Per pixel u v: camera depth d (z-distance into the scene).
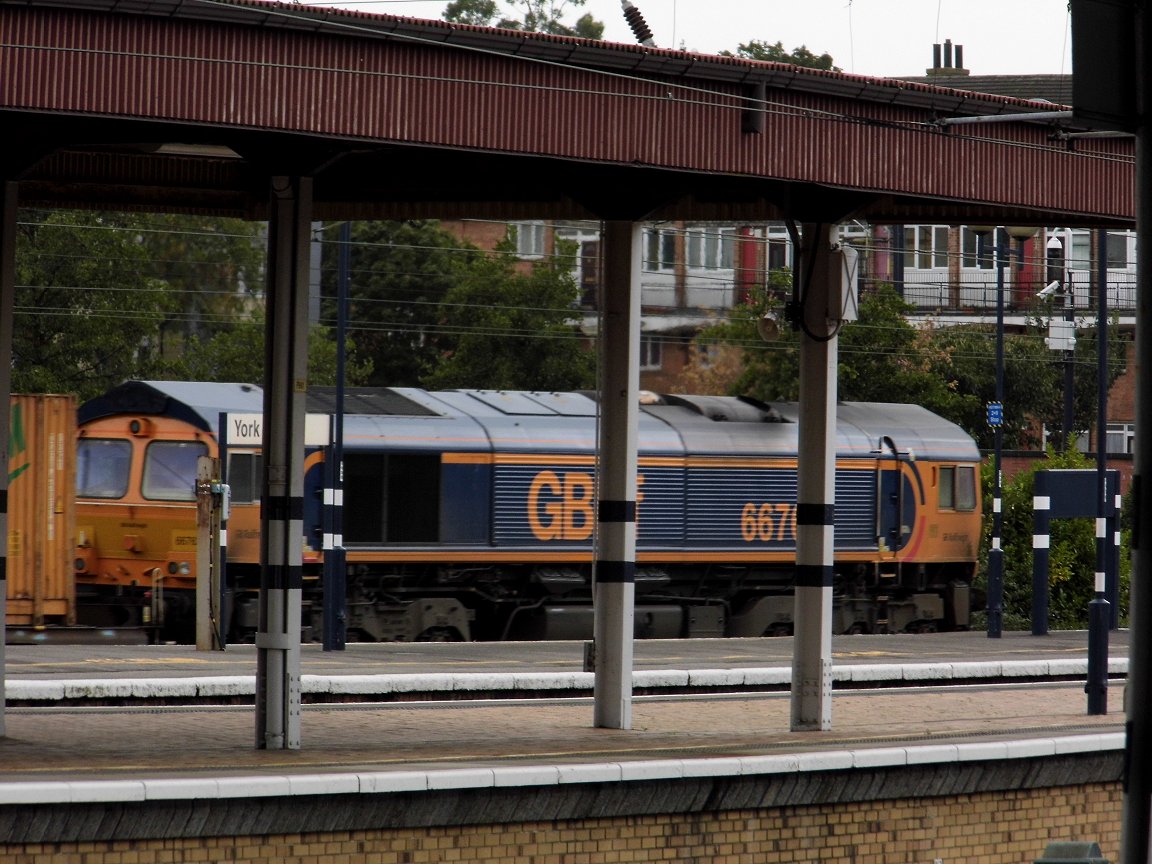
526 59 40.12
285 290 42.88
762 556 95.00
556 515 89.62
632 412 49.00
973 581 111.19
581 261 183.00
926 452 100.19
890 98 45.78
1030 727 50.41
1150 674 29.41
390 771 33.06
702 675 62.91
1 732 43.09
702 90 42.72
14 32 35.19
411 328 157.25
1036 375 149.88
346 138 38.12
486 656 73.38
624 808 34.78
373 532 85.69
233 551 81.88
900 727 50.00
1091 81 29.91
